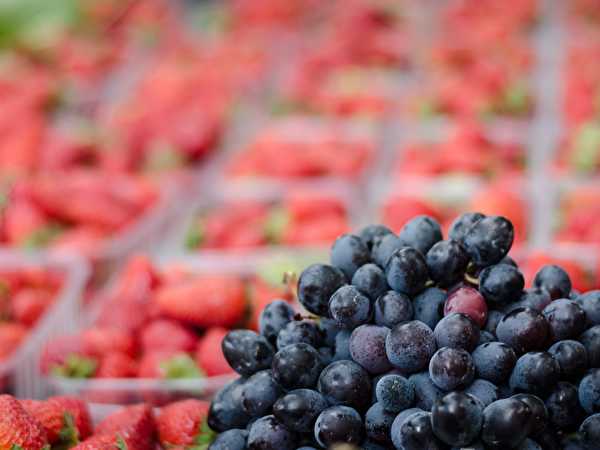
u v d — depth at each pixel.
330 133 1.56
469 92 1.66
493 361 0.60
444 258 0.63
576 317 0.62
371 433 0.61
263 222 1.19
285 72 2.05
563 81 1.74
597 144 1.36
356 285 0.63
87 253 1.11
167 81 1.91
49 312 0.96
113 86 2.03
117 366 0.86
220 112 1.71
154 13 2.41
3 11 2.05
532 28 2.23
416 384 0.61
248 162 1.44
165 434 0.73
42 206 1.21
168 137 1.55
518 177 1.32
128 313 0.90
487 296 0.63
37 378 0.91
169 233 1.27
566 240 1.09
